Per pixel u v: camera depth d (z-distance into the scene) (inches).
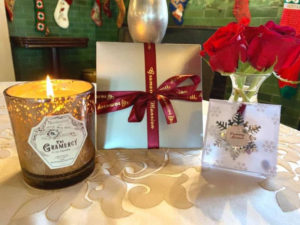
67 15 66.3
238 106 10.2
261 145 10.1
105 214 7.7
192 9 50.5
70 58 70.4
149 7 12.0
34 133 7.8
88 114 8.9
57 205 8.1
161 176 9.9
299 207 8.3
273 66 9.3
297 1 33.7
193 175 10.0
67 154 8.5
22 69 61.5
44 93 10.1
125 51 11.9
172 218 7.6
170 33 53.2
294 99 37.7
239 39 8.7
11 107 7.7
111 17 74.7
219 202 8.4
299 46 8.4
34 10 60.2
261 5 39.2
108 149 11.9
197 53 12.3
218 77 38.4
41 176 8.5
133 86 11.8
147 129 12.1
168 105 11.7
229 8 43.9
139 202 8.3
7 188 8.8
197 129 12.3
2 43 51.8
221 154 10.6
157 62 12.0
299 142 13.2
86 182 9.3
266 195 8.9
